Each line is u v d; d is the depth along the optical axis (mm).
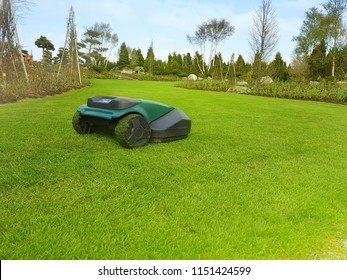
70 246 1568
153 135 3629
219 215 1937
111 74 29172
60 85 10852
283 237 1746
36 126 4379
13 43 9180
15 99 7574
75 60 15078
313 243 1725
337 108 9289
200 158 3160
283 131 4969
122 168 2713
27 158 2922
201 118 5934
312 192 2387
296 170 2912
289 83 14898
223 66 28719
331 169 2998
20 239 1604
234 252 1604
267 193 2318
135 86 16812
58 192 2172
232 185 2443
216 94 12703
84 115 3596
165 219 1854
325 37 27562
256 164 3062
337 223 1954
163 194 2213
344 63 26375
